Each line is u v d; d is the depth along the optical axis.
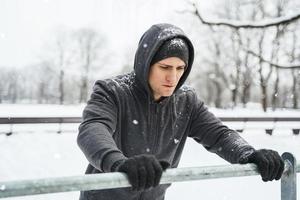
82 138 1.41
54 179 1.02
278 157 1.40
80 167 8.13
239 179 6.79
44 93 68.62
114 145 1.33
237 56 42.31
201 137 1.83
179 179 1.19
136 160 1.09
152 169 1.07
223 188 6.24
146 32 1.65
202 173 1.24
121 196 1.72
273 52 33.00
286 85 49.88
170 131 1.79
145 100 1.69
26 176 7.21
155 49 1.52
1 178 6.95
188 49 1.64
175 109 1.79
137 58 1.65
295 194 1.49
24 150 9.67
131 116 1.69
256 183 6.57
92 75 60.91
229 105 54.47
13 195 0.98
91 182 1.05
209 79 52.19
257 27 8.68
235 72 44.41
